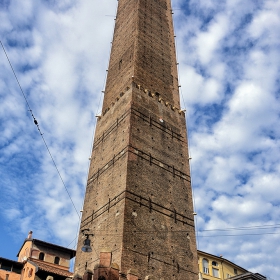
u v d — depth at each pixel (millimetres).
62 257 57406
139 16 61344
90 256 40688
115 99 53500
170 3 70875
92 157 51781
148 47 58125
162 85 55250
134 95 49469
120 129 47656
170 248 39844
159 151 46688
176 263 39250
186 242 41875
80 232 45250
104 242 39219
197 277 40000
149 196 41688
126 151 43469
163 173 45125
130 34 59938
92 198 46500
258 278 51125
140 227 38562
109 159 46750
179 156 48906
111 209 41031
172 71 59094
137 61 54250
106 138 50375
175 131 51125
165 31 64188
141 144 45188
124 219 37812
